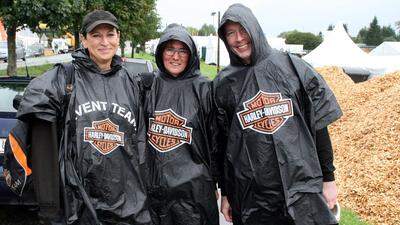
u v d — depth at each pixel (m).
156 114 3.05
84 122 2.74
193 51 3.12
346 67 20.08
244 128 2.84
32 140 2.75
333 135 8.79
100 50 2.90
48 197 2.72
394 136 7.09
